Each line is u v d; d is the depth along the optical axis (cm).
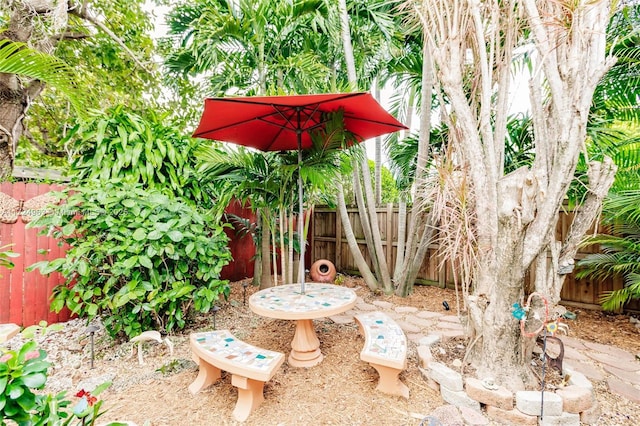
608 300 341
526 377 196
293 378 226
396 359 197
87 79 504
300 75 404
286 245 490
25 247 313
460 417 177
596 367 236
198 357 213
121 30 546
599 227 363
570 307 388
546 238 187
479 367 207
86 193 261
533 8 188
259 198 351
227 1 386
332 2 389
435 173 297
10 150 343
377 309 386
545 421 170
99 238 267
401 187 468
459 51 213
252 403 186
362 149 443
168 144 355
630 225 331
